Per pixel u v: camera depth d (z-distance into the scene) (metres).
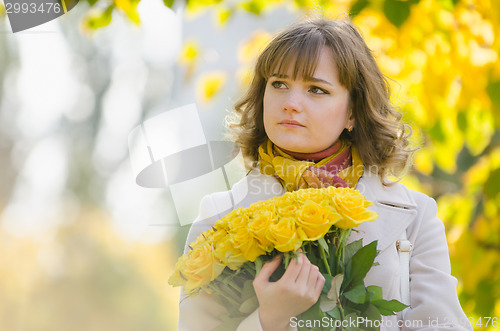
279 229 2.28
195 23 5.94
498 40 4.26
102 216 14.00
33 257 12.98
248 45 4.77
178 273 2.45
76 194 15.33
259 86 3.02
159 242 12.02
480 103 4.48
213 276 2.36
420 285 2.78
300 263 2.35
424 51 4.21
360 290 2.37
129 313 12.06
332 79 2.72
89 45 14.22
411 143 3.43
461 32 4.23
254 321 2.36
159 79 14.63
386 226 2.83
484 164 5.02
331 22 2.83
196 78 5.13
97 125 15.62
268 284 2.34
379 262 2.75
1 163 15.75
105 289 12.28
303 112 2.70
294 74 2.67
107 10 4.14
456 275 4.91
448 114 4.47
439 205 5.08
